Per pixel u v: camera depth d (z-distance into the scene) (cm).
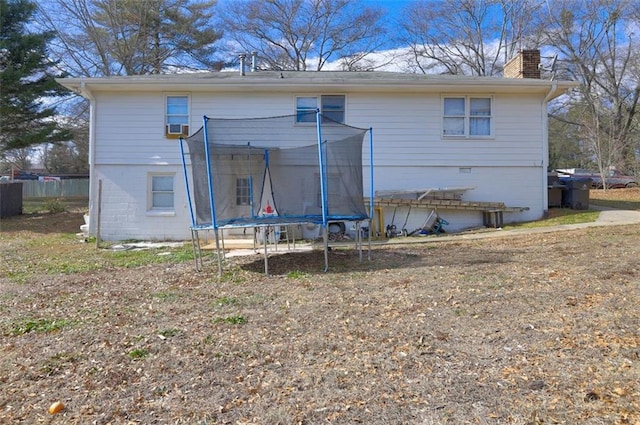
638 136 2397
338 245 1094
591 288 525
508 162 1338
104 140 1315
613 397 277
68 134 2208
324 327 438
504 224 1312
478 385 301
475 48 3209
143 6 2675
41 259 961
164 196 1333
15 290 654
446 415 265
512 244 942
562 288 532
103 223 1316
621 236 918
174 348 391
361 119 1334
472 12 3153
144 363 360
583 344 360
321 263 830
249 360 360
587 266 646
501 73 3155
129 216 1320
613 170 2319
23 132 2092
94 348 398
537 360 335
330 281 659
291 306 523
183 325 459
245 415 275
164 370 345
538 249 839
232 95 1327
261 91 1323
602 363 324
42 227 1568
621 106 2666
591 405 269
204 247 1094
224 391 307
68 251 1091
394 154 1334
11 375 343
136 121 1317
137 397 302
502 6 3089
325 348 381
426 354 358
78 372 346
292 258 900
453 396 288
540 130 1339
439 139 1336
